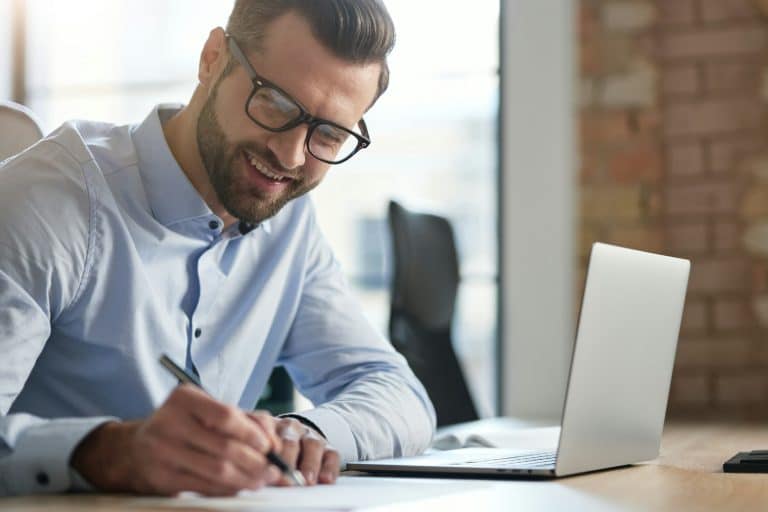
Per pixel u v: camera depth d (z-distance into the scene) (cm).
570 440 131
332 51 148
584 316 130
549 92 389
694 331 372
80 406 158
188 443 108
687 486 126
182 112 164
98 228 150
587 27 385
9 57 533
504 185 396
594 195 383
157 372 161
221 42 158
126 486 112
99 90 548
